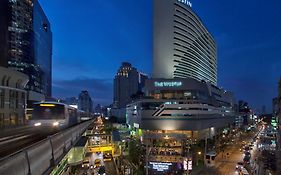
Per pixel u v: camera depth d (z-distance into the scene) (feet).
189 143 324.19
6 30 498.69
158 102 394.32
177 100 398.62
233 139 532.32
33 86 564.30
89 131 296.51
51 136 64.23
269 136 473.26
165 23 524.93
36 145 49.14
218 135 496.64
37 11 599.57
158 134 365.20
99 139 258.37
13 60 508.12
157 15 526.98
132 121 467.93
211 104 479.82
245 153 313.94
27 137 102.73
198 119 380.58
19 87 228.02
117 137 256.73
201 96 438.40
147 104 394.93
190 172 247.50
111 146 249.55
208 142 380.37
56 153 70.85
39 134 112.98
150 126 382.22
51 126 136.77
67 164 119.03
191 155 281.54
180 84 417.90
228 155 355.15
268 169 215.31
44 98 395.55
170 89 419.13
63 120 140.77
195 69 589.73
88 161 234.38
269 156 254.47
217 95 556.10
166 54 521.24
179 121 373.81
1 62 485.56
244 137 597.52
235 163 301.84
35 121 137.69
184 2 553.64
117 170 230.27
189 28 563.89
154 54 525.75
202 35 641.40
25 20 538.47
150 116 383.86
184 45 547.49
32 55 560.20
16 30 515.91
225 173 254.27
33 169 47.29
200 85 440.45
